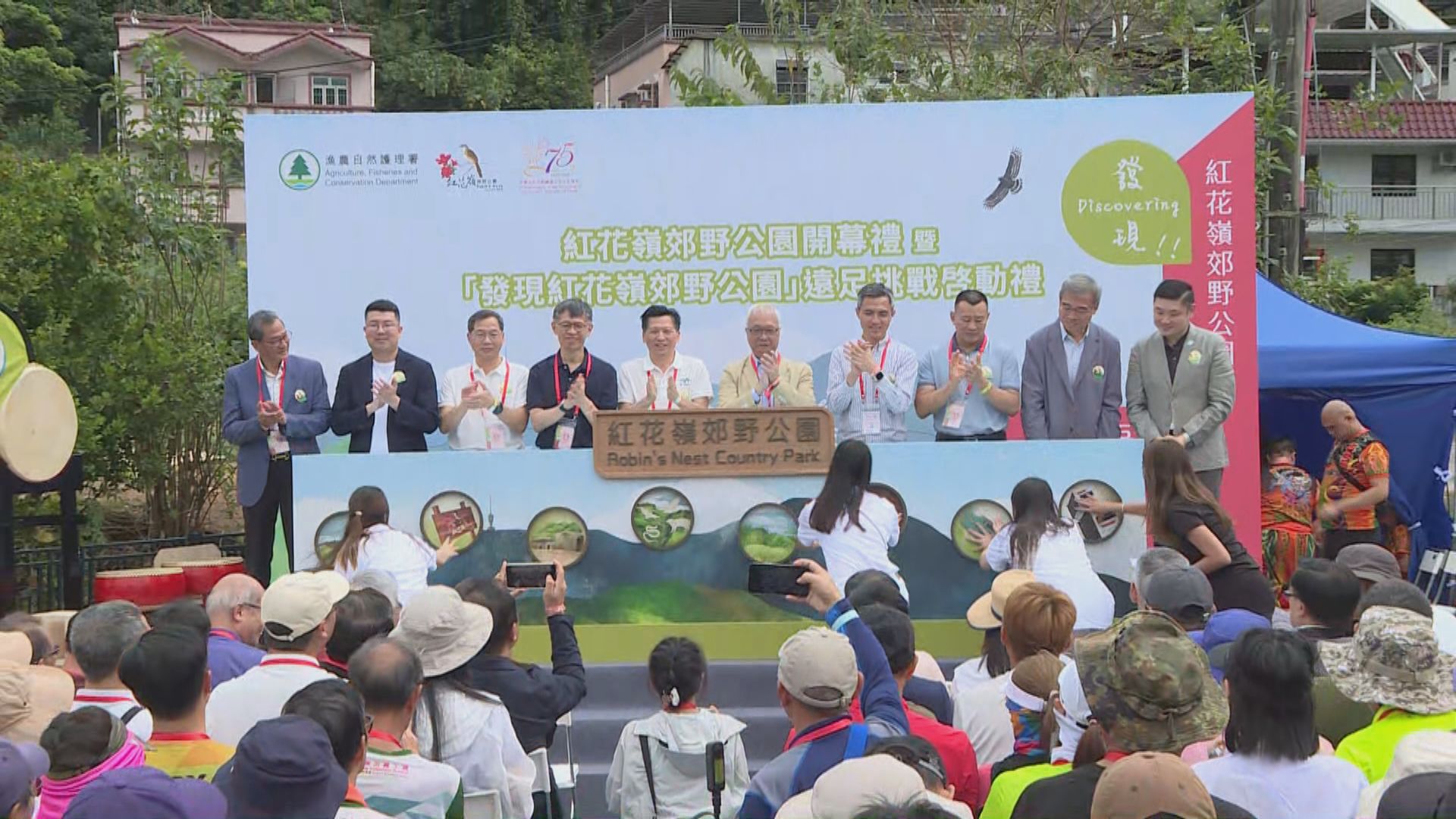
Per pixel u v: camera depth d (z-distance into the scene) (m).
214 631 9.17
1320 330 16.83
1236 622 8.18
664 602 13.13
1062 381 13.70
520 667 8.12
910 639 7.71
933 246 13.71
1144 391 13.67
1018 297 13.71
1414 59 66.25
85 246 18.72
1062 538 12.26
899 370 13.73
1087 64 27.41
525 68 82.19
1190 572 8.62
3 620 9.13
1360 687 6.55
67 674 8.22
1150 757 4.91
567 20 88.56
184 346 19.06
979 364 13.70
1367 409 17.69
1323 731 7.30
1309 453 18.72
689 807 7.92
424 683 7.35
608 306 13.84
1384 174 66.31
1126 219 13.66
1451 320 60.34
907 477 13.07
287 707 5.91
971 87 26.78
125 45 69.50
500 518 13.17
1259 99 25.50
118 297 18.88
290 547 13.77
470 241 13.83
